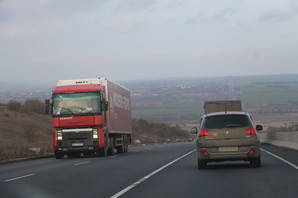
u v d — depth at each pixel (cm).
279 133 5516
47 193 1619
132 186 1741
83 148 3859
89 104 3850
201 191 1571
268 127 18088
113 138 4438
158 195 1507
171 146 6869
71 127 3866
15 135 9194
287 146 4716
